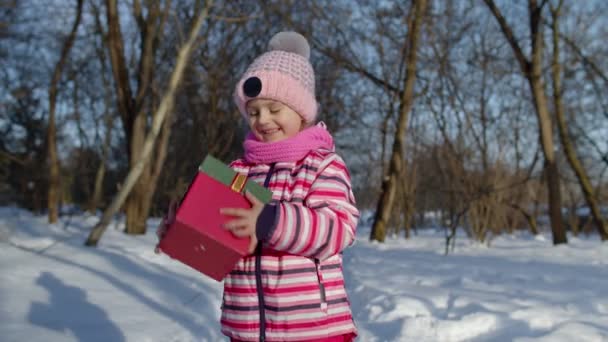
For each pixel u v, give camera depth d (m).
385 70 12.69
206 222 1.54
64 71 15.17
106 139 15.03
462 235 14.94
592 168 17.62
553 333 3.37
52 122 12.59
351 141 16.48
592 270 6.45
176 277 5.24
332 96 13.64
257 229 1.52
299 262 1.67
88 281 4.70
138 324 3.54
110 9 9.49
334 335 1.67
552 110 15.73
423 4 11.08
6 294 4.02
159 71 10.84
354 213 1.72
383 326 3.75
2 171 18.98
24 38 12.14
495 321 3.70
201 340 3.35
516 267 6.72
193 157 14.18
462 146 11.40
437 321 3.67
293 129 1.87
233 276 1.76
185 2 11.38
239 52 12.29
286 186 1.75
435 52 12.11
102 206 19.70
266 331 1.66
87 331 3.30
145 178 10.12
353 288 5.04
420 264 6.92
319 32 12.73
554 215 11.05
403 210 14.59
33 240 7.16
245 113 1.94
